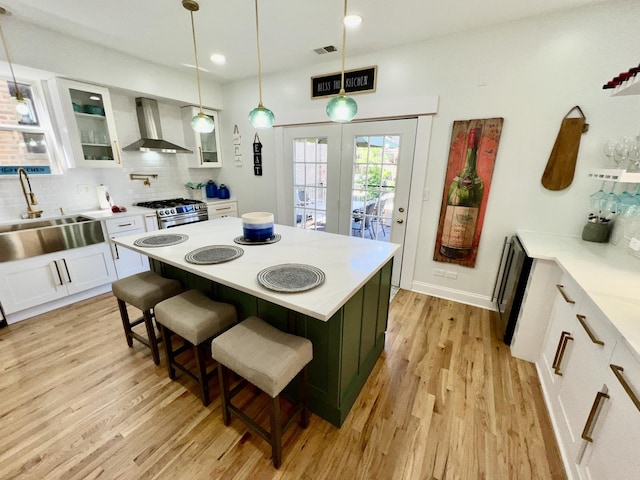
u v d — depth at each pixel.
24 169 2.68
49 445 1.39
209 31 2.39
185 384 1.79
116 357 2.03
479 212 2.60
